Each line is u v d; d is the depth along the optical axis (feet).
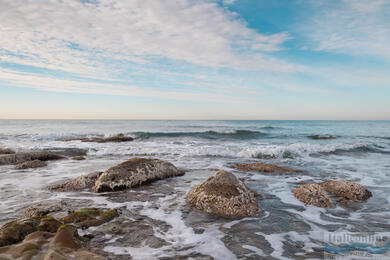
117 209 14.75
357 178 24.31
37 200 16.85
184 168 28.68
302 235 11.92
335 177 24.67
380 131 100.68
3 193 18.48
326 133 89.10
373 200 17.53
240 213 14.37
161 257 9.58
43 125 139.54
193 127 124.16
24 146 48.06
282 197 18.11
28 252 8.67
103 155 39.19
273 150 39.42
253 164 29.19
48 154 34.45
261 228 12.67
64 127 119.44
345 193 18.42
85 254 8.94
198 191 16.63
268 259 9.64
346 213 15.01
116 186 19.34
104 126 130.11
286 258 9.75
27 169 27.58
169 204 16.25
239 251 10.26
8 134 72.64
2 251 8.73
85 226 12.10
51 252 8.67
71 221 12.26
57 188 19.77
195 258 9.57
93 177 21.18
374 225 13.21
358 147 46.37
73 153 40.70
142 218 13.80
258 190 19.99
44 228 10.85
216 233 12.01
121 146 48.62
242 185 16.47
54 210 14.60
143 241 10.98
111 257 9.47
